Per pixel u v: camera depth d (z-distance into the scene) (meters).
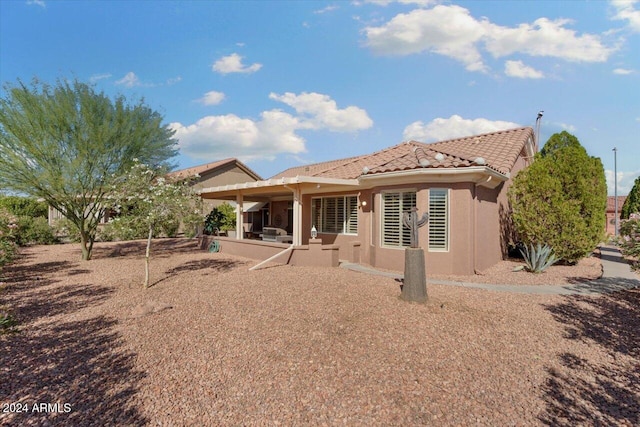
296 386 4.43
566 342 5.99
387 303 8.10
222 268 13.38
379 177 12.63
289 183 13.59
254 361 5.13
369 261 14.20
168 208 9.99
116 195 10.55
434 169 11.40
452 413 3.91
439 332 6.31
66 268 13.43
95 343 5.82
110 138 15.03
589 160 13.55
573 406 4.10
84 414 3.83
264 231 20.25
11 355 5.34
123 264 14.41
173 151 19.70
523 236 14.09
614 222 24.95
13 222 14.99
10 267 13.66
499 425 3.71
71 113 14.01
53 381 4.54
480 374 4.82
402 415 3.86
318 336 6.09
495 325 6.75
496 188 14.85
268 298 8.63
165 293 9.27
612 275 12.05
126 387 4.39
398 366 5.00
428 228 12.07
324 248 13.87
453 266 11.90
